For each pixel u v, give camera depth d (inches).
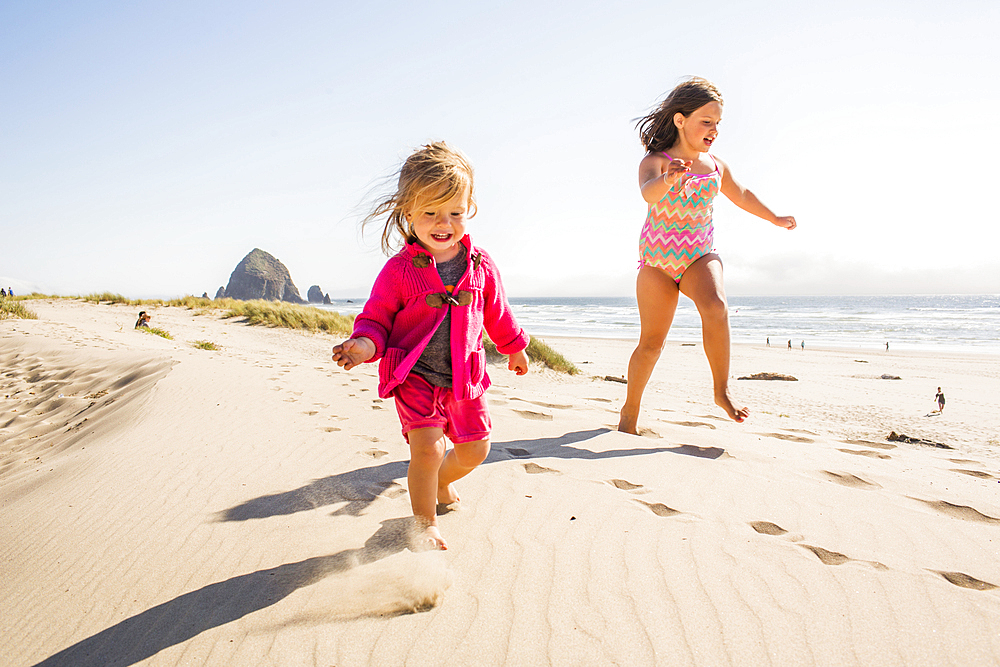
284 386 218.4
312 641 63.3
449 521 93.2
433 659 59.8
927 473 129.9
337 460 125.6
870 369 797.9
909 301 5738.2
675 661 59.2
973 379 679.7
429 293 86.4
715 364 137.6
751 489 109.8
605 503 100.0
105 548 89.0
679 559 80.2
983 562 81.9
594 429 156.9
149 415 175.8
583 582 74.0
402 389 86.7
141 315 568.7
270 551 84.6
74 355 319.6
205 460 127.8
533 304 6038.4
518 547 83.8
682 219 137.3
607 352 953.5
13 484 136.9
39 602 75.9
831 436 177.3
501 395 218.2
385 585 73.5
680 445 141.9
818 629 64.7
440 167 82.1
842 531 91.7
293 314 698.8
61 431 199.2
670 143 140.3
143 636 66.7
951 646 61.9
